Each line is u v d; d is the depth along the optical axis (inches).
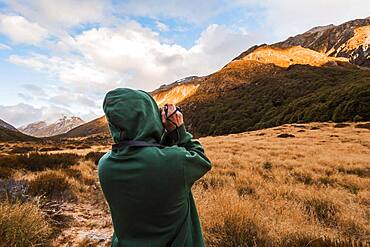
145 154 57.4
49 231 174.9
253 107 5452.8
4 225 152.9
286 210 241.1
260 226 183.9
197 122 5989.2
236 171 473.7
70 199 268.4
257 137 1716.3
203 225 185.2
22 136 5196.9
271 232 181.9
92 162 599.5
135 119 59.2
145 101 61.2
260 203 266.5
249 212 196.7
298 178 457.4
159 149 58.6
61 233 186.4
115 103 60.0
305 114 3171.8
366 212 270.1
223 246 170.1
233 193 287.6
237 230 178.7
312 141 1285.7
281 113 3991.1
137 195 57.4
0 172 358.3
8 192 234.2
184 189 59.5
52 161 499.5
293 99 5187.0
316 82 5772.6
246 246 167.3
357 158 685.9
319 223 230.4
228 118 5315.0
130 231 59.5
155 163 56.9
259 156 735.7
